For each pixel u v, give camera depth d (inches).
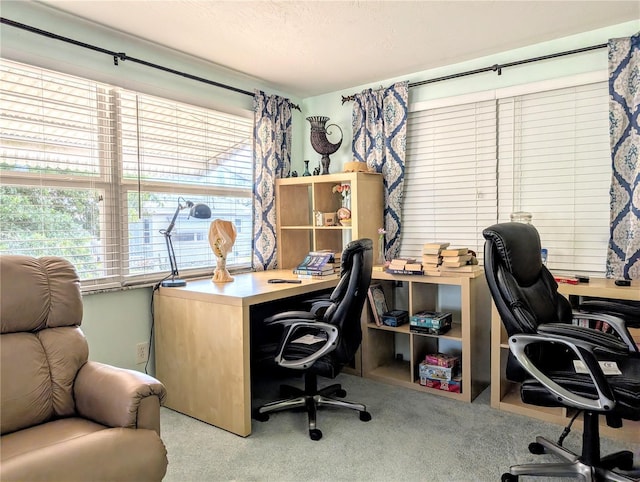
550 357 70.4
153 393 62.9
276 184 139.2
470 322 105.3
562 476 69.8
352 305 87.0
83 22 93.3
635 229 96.1
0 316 65.6
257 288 101.1
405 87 127.0
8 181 84.9
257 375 129.2
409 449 83.0
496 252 69.7
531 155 113.3
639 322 84.0
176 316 101.5
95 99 98.5
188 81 117.7
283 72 126.7
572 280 94.8
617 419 65.4
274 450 83.2
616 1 87.8
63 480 50.6
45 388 66.2
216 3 85.4
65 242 93.8
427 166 129.5
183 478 74.0
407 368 126.0
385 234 132.0
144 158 109.0
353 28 97.7
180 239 118.2
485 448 83.0
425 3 86.7
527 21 96.3
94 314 98.4
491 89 117.0
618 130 98.3
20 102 86.4
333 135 147.8
